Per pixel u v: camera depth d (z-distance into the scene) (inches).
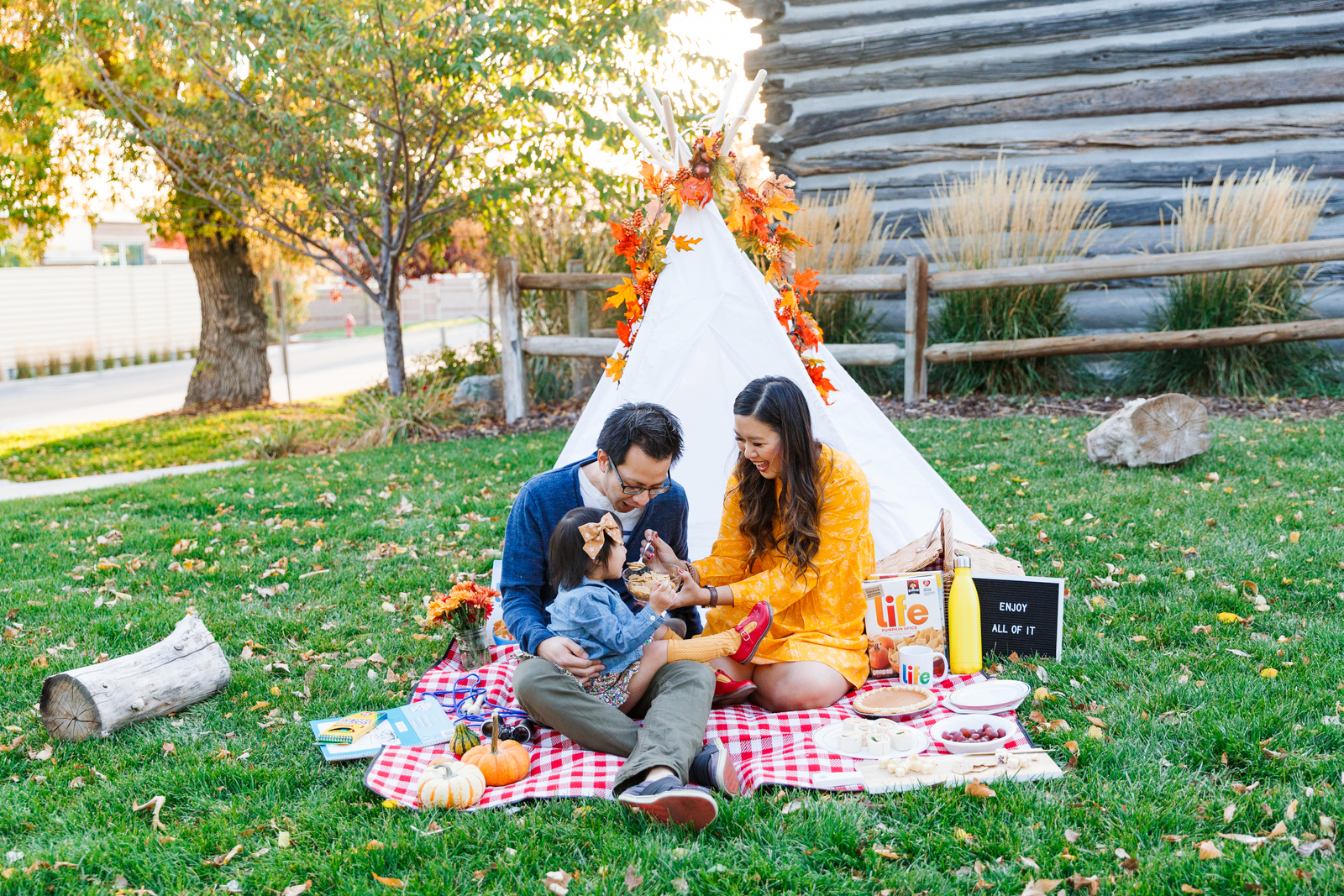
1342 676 131.3
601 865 99.1
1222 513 206.7
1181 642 147.9
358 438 383.2
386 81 375.9
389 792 115.2
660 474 124.0
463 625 154.3
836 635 137.5
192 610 185.3
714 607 140.7
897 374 390.6
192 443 448.1
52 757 129.6
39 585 204.2
